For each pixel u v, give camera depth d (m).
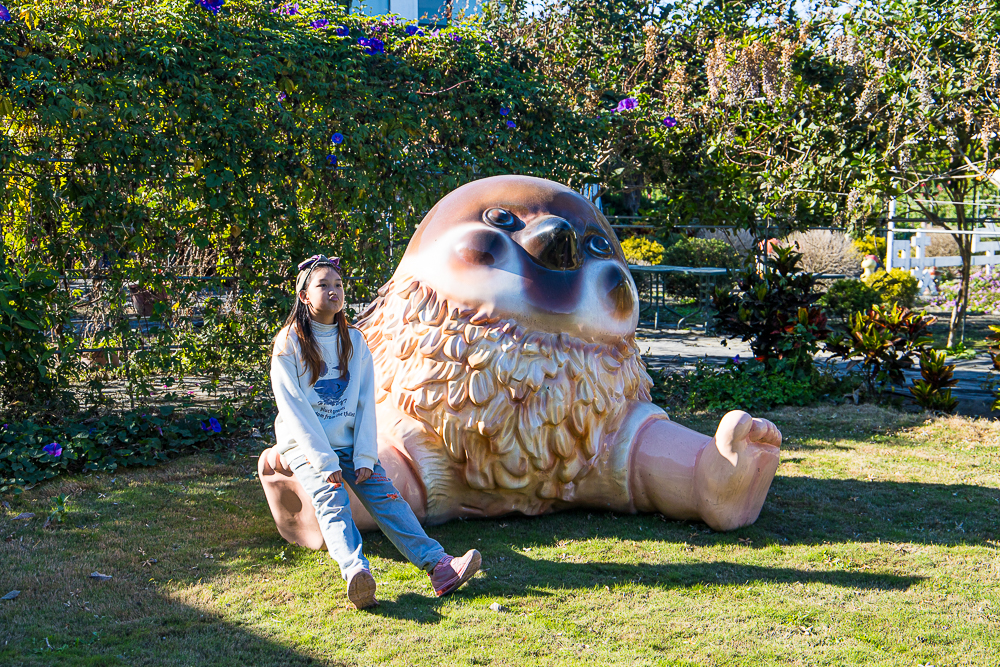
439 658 2.88
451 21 8.04
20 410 5.68
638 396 4.54
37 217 5.70
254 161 6.09
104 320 6.03
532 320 4.03
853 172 9.20
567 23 10.43
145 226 5.84
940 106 9.00
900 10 9.27
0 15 5.06
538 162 7.67
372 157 6.58
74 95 5.44
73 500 4.61
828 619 3.21
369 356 3.65
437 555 3.45
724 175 9.56
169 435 5.63
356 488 3.57
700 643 3.01
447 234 4.25
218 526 4.23
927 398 7.02
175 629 3.08
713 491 4.09
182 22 5.71
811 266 17.52
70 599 3.32
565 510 4.50
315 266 3.49
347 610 3.26
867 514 4.49
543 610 3.28
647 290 14.73
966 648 2.98
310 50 6.30
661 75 11.32
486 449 4.04
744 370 7.63
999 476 5.18
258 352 6.40
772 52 9.13
